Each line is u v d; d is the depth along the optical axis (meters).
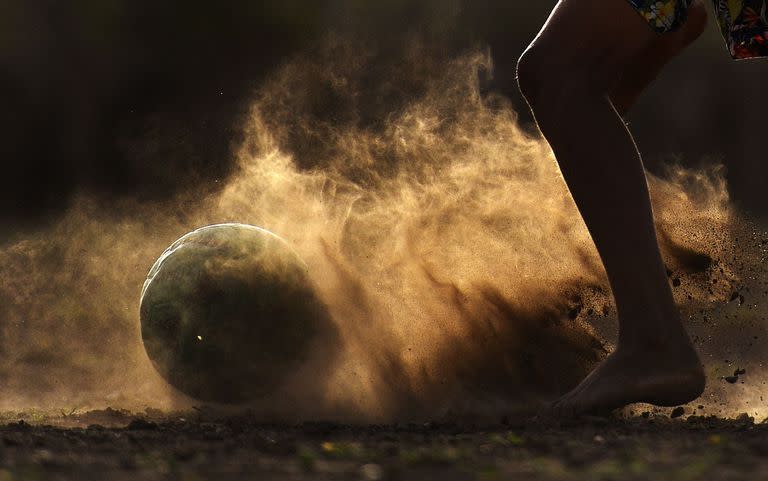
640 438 7.14
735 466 5.80
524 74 8.78
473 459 6.18
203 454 6.68
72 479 5.73
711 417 9.16
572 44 8.59
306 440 7.55
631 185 8.43
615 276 8.41
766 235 11.84
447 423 8.88
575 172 8.52
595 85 8.56
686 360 8.31
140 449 6.95
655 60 9.93
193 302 9.98
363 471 5.82
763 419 9.43
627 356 8.35
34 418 10.03
